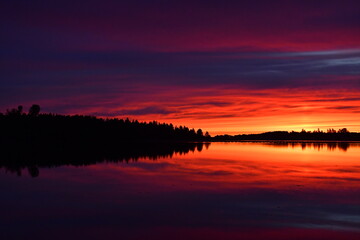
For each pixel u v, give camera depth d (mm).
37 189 22406
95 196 20188
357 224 14664
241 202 18547
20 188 22797
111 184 24188
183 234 13578
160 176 28094
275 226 14438
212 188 22469
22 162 39469
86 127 112500
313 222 14906
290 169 32594
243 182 24844
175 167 34562
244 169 32750
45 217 15797
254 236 13320
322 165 36406
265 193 20766
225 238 13133
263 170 31844
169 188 22562
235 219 15414
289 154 54594
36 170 32000
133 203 18422
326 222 14914
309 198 19375
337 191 21266
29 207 17609
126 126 125062
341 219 15359
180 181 25406
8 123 101500
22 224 14781
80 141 94750
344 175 28203
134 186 23328
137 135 124688
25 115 109938
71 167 34562
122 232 13797
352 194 20391
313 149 73375
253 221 15109
